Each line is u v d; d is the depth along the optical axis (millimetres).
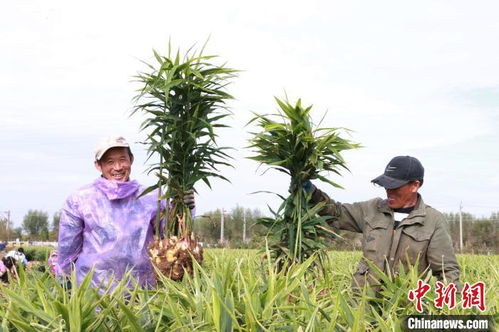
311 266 4160
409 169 4008
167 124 4281
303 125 4109
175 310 2697
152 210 4281
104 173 4336
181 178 4293
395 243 4043
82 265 4059
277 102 4148
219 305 2566
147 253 4168
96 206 4141
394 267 4027
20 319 2727
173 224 4191
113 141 4238
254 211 32438
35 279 3109
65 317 2594
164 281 3234
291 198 4215
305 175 4160
